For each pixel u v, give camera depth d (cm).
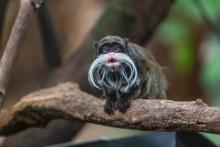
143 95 610
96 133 1402
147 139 650
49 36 862
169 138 632
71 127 802
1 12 742
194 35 1373
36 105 616
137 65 583
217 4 1034
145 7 805
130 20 801
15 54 495
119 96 536
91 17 1474
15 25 491
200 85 1490
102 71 537
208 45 1341
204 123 477
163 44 1433
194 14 1175
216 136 933
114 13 805
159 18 812
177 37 1255
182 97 1539
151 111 500
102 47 546
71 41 1466
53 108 599
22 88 1506
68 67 808
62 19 1480
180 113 485
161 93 647
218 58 1184
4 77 497
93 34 809
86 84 786
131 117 514
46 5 857
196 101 484
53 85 805
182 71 1423
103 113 541
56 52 866
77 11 1485
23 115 636
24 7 488
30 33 1484
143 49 634
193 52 1376
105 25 802
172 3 814
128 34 800
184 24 1248
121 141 662
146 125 506
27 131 794
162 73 658
